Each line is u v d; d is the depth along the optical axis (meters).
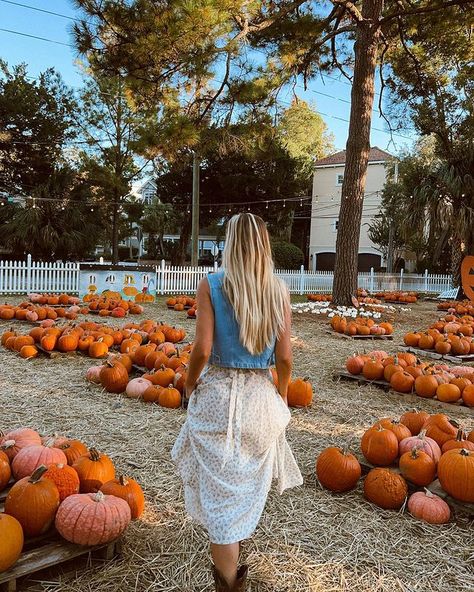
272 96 12.91
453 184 17.58
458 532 2.80
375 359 5.98
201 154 12.12
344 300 12.62
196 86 10.83
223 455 1.88
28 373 5.77
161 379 5.10
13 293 14.71
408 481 3.21
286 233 37.50
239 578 1.91
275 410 1.99
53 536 2.39
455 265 20.28
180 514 2.80
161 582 2.24
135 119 19.92
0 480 2.65
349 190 12.46
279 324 2.03
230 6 9.12
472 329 9.77
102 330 7.26
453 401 5.19
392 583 2.32
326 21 13.11
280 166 26.98
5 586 2.10
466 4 12.98
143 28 9.23
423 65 15.80
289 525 2.77
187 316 11.26
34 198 19.45
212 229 41.75
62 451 2.87
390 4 14.62
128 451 3.66
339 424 4.54
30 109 21.73
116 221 22.59
